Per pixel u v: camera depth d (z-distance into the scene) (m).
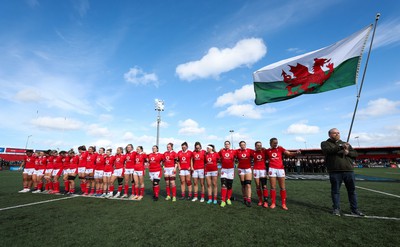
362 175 17.44
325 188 9.49
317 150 29.78
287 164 23.62
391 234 3.63
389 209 5.40
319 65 6.44
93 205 6.18
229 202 6.34
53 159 9.23
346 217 4.72
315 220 4.51
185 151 7.41
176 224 4.31
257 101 7.12
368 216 4.77
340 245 3.21
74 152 8.78
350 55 6.07
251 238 3.53
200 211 5.40
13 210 5.61
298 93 6.59
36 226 4.28
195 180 7.05
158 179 7.12
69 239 3.59
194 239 3.51
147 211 5.41
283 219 4.62
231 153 6.54
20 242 3.48
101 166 8.01
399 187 9.50
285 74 6.84
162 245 3.29
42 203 6.50
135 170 7.49
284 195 5.70
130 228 4.09
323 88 6.29
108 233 3.84
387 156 41.12
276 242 3.35
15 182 12.54
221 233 3.78
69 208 5.80
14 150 43.09
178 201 6.80
